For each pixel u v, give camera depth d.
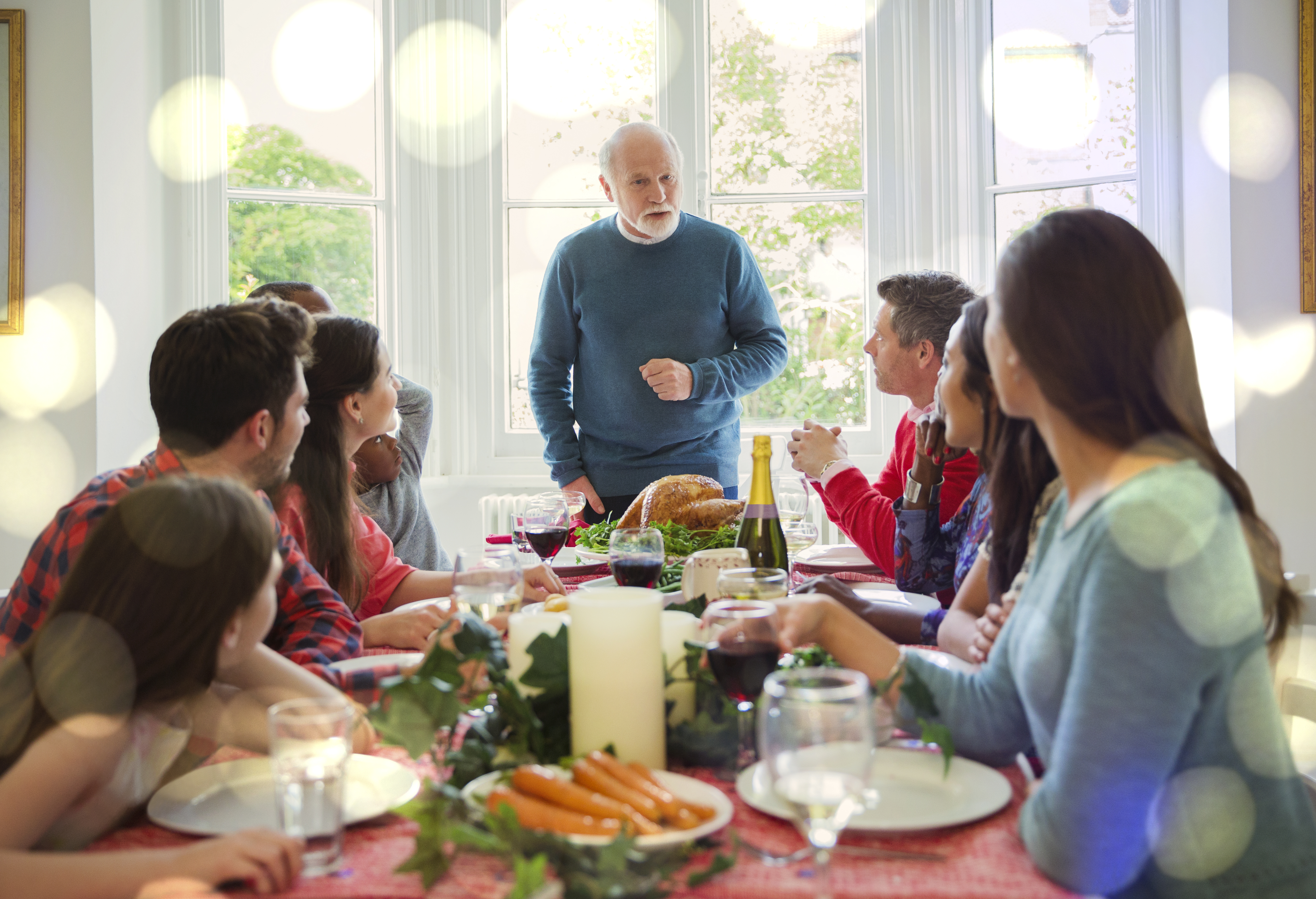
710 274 3.22
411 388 2.60
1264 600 1.00
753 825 0.86
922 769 0.96
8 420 3.29
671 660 1.01
